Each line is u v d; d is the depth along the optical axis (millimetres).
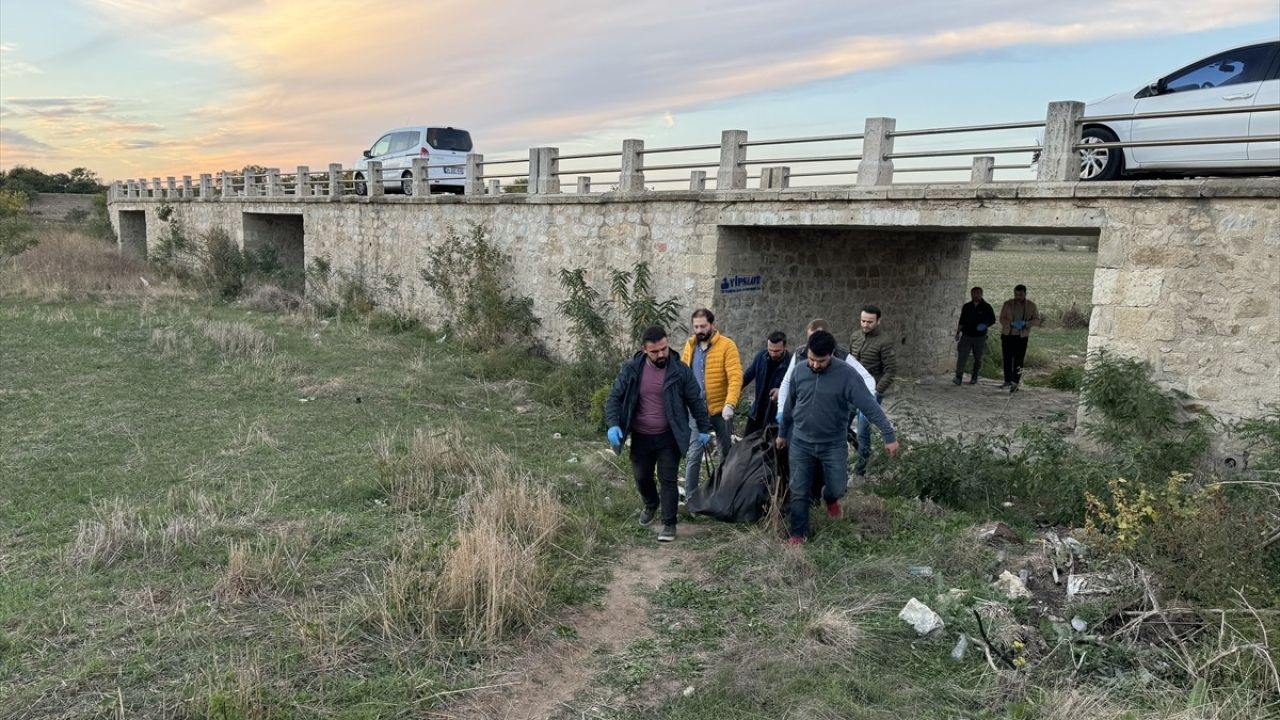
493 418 10438
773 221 10836
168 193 29797
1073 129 8367
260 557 5602
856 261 13758
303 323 17656
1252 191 7285
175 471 7664
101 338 14156
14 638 4516
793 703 4168
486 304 14930
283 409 10289
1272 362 7387
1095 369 8156
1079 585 5180
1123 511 5449
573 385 11508
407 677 4277
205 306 20203
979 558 5816
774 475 6645
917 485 7465
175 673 4234
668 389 6246
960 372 14453
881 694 4266
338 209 20359
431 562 5539
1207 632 4590
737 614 5195
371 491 7184
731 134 11383
